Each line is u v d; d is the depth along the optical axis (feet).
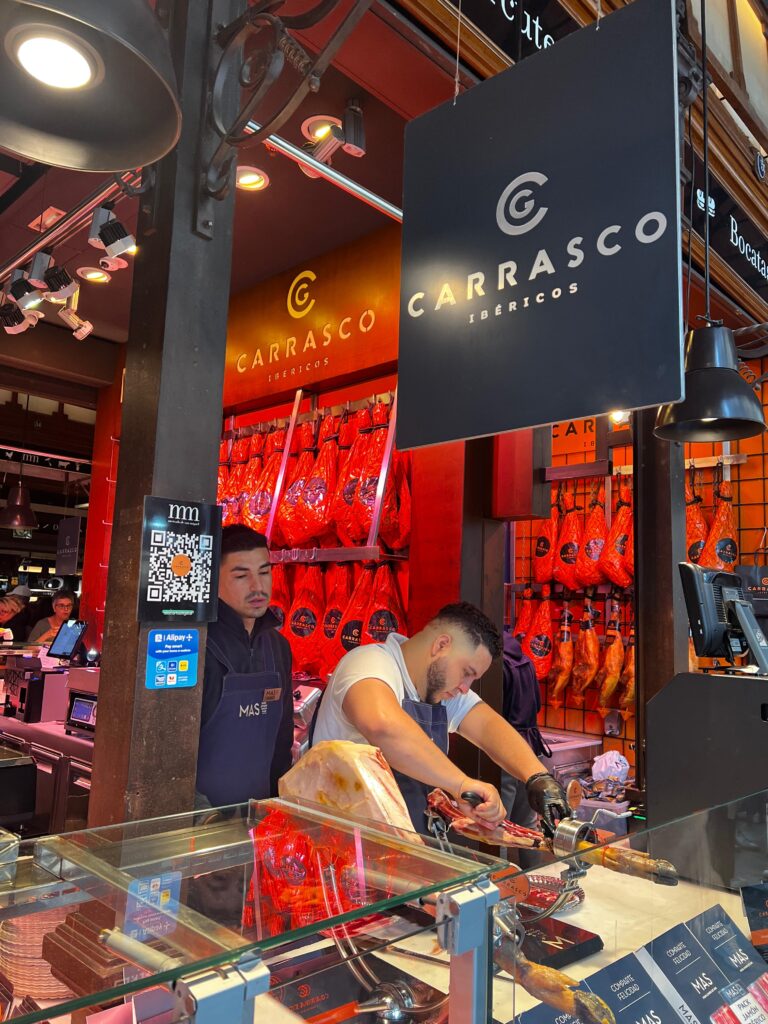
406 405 6.44
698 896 3.95
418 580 11.86
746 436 8.08
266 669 7.10
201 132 5.81
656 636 12.34
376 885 2.71
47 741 12.19
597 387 5.33
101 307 18.17
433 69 8.50
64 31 3.81
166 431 5.51
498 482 11.34
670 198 5.12
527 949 3.02
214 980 2.11
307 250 14.43
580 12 9.41
